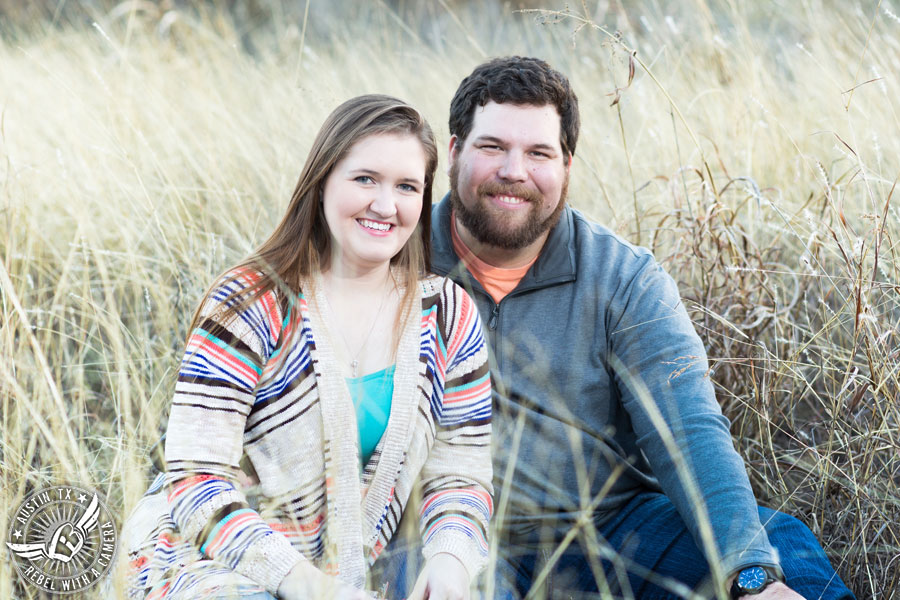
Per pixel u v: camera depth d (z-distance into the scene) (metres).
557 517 2.46
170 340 3.15
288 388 2.09
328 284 2.21
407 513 2.30
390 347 2.19
